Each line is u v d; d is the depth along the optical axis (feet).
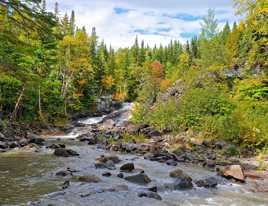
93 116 188.03
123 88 262.88
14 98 122.31
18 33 41.96
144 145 80.02
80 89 185.98
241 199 38.52
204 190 42.09
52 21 38.22
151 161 62.95
